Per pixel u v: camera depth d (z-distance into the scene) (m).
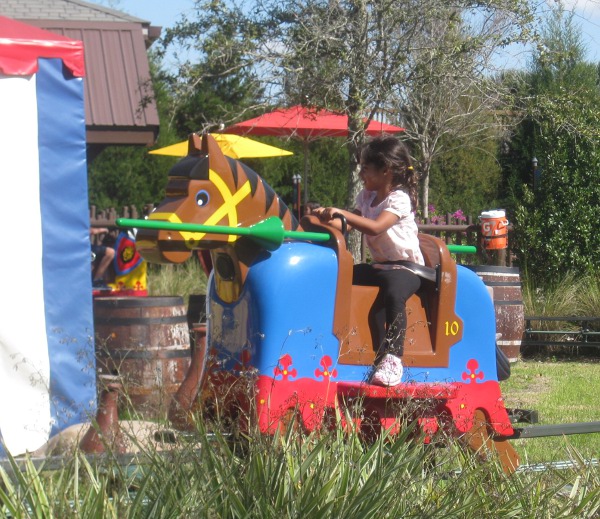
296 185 14.52
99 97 13.52
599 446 5.89
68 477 3.55
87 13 15.09
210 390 4.55
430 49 11.76
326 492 3.34
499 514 3.78
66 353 5.32
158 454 3.69
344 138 19.11
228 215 4.40
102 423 4.23
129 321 6.44
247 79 12.01
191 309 8.21
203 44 11.58
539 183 13.20
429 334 4.91
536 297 12.23
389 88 11.83
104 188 21.47
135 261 10.27
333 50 11.69
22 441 5.10
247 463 3.55
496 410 5.08
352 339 4.59
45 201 5.34
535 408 7.75
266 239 4.36
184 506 3.24
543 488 4.20
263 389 4.29
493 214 9.96
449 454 4.06
